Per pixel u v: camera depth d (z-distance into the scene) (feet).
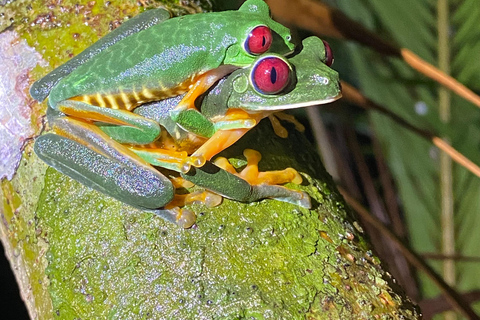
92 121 1.15
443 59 1.36
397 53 1.24
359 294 1.09
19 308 1.46
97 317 1.10
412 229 1.40
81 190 1.14
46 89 1.16
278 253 1.11
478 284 1.39
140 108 1.16
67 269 1.11
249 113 1.15
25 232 1.15
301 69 1.13
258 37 1.12
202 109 1.16
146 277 1.10
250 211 1.12
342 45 1.75
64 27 1.20
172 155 1.12
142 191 1.11
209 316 1.08
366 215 1.29
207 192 1.13
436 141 1.26
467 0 1.34
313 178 1.17
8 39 1.20
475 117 1.37
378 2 1.36
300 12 1.23
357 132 1.96
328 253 1.11
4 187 1.17
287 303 1.08
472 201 1.37
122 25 1.18
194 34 1.13
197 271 1.10
